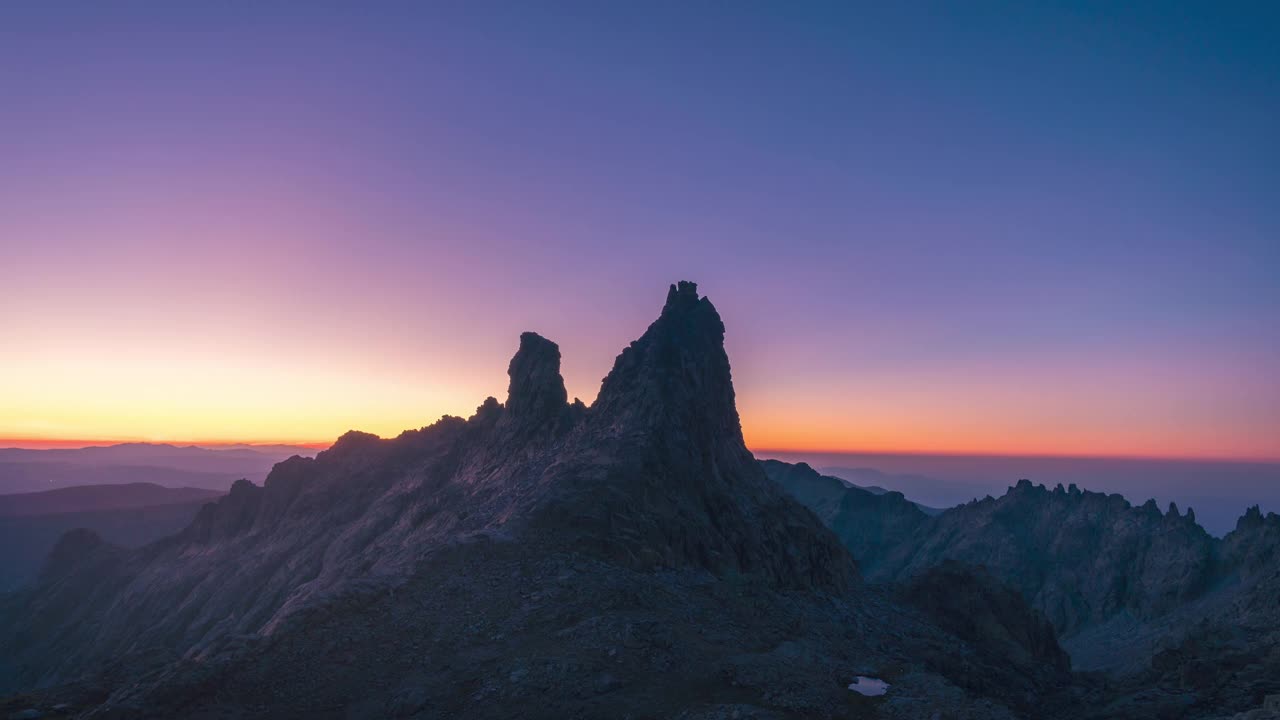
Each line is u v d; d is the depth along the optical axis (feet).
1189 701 160.86
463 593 150.20
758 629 158.51
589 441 260.21
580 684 113.19
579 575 161.48
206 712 105.60
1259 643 205.46
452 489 312.91
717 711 104.12
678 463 240.53
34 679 424.05
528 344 348.38
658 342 282.56
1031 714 179.73
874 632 201.67
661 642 129.70
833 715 107.86
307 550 375.04
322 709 109.29
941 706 111.14
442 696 112.37
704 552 207.31
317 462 499.10
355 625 132.98
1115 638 460.96
